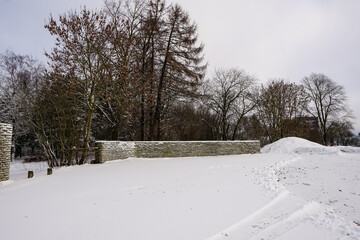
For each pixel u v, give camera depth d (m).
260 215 4.35
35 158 20.00
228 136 29.70
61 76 11.45
